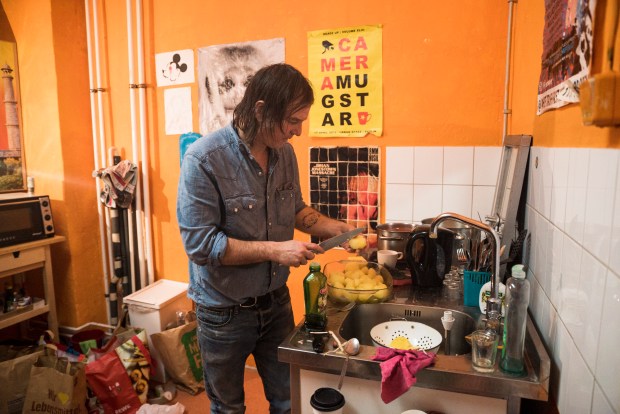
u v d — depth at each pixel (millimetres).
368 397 1191
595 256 834
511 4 1845
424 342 1421
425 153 2076
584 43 894
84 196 2824
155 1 2504
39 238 2553
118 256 2742
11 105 2725
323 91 2201
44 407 1946
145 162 2654
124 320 2668
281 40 2244
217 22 2377
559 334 1077
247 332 1527
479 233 1594
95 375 2088
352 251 2084
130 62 2582
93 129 2791
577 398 919
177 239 2686
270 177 1491
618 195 726
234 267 1441
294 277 2408
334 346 1225
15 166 2775
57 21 2611
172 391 2383
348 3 2102
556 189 1148
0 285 2824
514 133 1860
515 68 1851
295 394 1266
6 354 2213
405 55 2047
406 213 2150
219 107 2441
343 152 2219
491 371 1069
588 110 677
